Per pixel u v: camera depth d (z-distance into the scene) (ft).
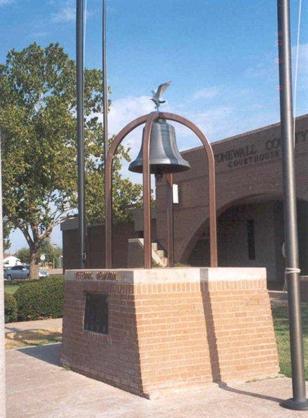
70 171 121.19
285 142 21.77
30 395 24.26
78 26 39.04
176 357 24.16
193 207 83.25
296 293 21.65
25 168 121.80
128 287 24.35
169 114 27.86
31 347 37.22
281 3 21.93
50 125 121.39
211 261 27.27
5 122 118.62
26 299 52.54
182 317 24.62
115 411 21.59
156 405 22.21
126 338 24.35
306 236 81.35
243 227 91.86
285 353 32.63
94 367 26.86
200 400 22.76
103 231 122.52
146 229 26.23
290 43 22.03
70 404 22.74
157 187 89.92
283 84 21.85
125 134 29.14
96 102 128.36
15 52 135.03
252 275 26.78
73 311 29.14
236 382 25.35
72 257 134.31
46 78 134.72
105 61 48.80
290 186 21.63
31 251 137.59
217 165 79.36
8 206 122.42
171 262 32.14
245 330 26.16
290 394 23.34
